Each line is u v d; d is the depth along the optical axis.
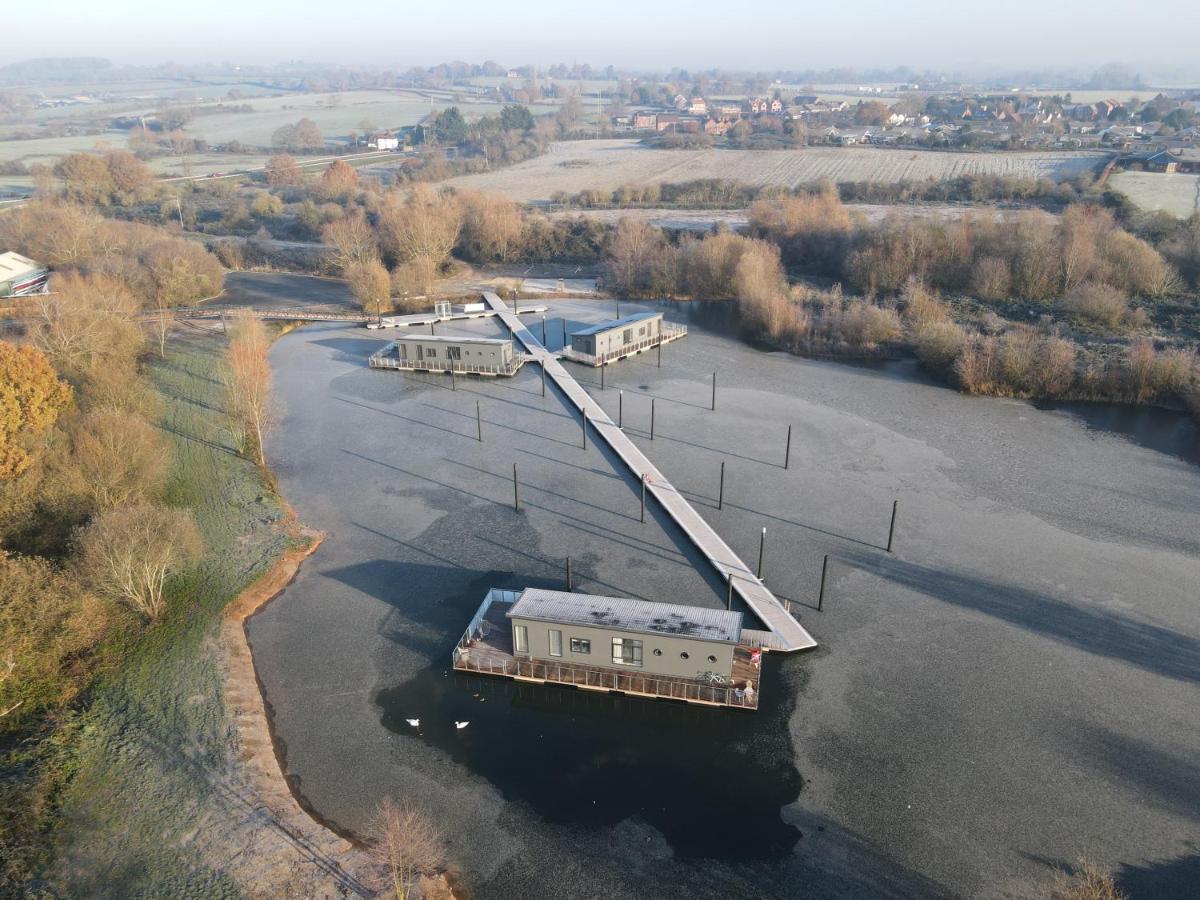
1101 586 49.88
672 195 181.62
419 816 34.81
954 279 111.69
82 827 33.41
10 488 50.44
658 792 36.09
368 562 53.47
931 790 35.81
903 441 70.31
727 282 116.94
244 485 63.16
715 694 40.56
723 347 96.50
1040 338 85.69
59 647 41.88
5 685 39.34
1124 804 34.97
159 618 47.09
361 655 45.00
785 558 52.97
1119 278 102.38
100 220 135.50
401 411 78.56
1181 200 148.75
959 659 43.84
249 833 33.44
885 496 60.88
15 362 59.16
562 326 104.56
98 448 55.16
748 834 33.84
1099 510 58.75
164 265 116.50
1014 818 34.34
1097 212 122.81
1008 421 74.56
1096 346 87.56
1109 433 71.75
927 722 39.59
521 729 40.03
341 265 132.62
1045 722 39.47
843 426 73.44
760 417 75.62
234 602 48.84
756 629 46.19
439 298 117.88
